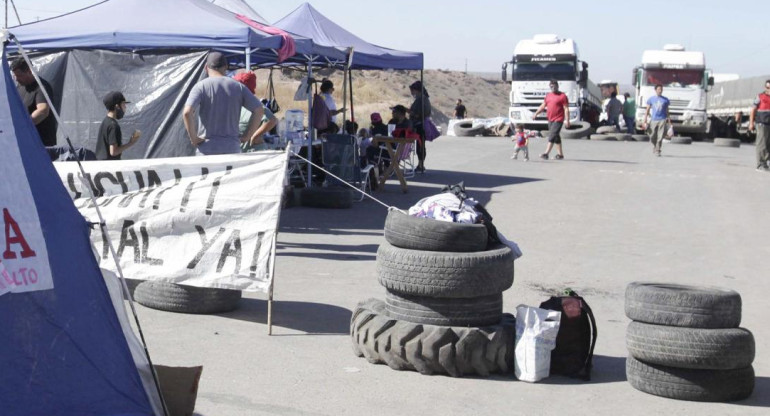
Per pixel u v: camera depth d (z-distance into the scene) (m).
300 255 10.54
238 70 18.91
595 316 8.26
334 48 16.00
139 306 7.84
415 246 6.43
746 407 5.91
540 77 39.12
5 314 4.46
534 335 6.24
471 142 33.50
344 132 18.06
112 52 12.60
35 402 4.48
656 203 16.33
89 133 12.66
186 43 12.16
